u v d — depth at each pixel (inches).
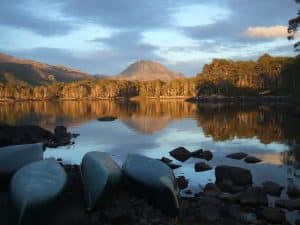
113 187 660.1
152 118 2561.5
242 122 2079.2
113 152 1224.8
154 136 1626.5
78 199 649.0
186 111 3191.4
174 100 5944.9
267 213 578.2
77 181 735.1
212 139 1492.4
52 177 637.3
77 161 1083.9
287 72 2684.5
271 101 4035.4
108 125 2145.7
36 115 3043.8
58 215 580.7
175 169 948.0
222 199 667.4
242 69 5462.6
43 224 545.0
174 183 671.1
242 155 1080.8
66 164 983.0
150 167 714.8
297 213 605.9
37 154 824.9
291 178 837.2
